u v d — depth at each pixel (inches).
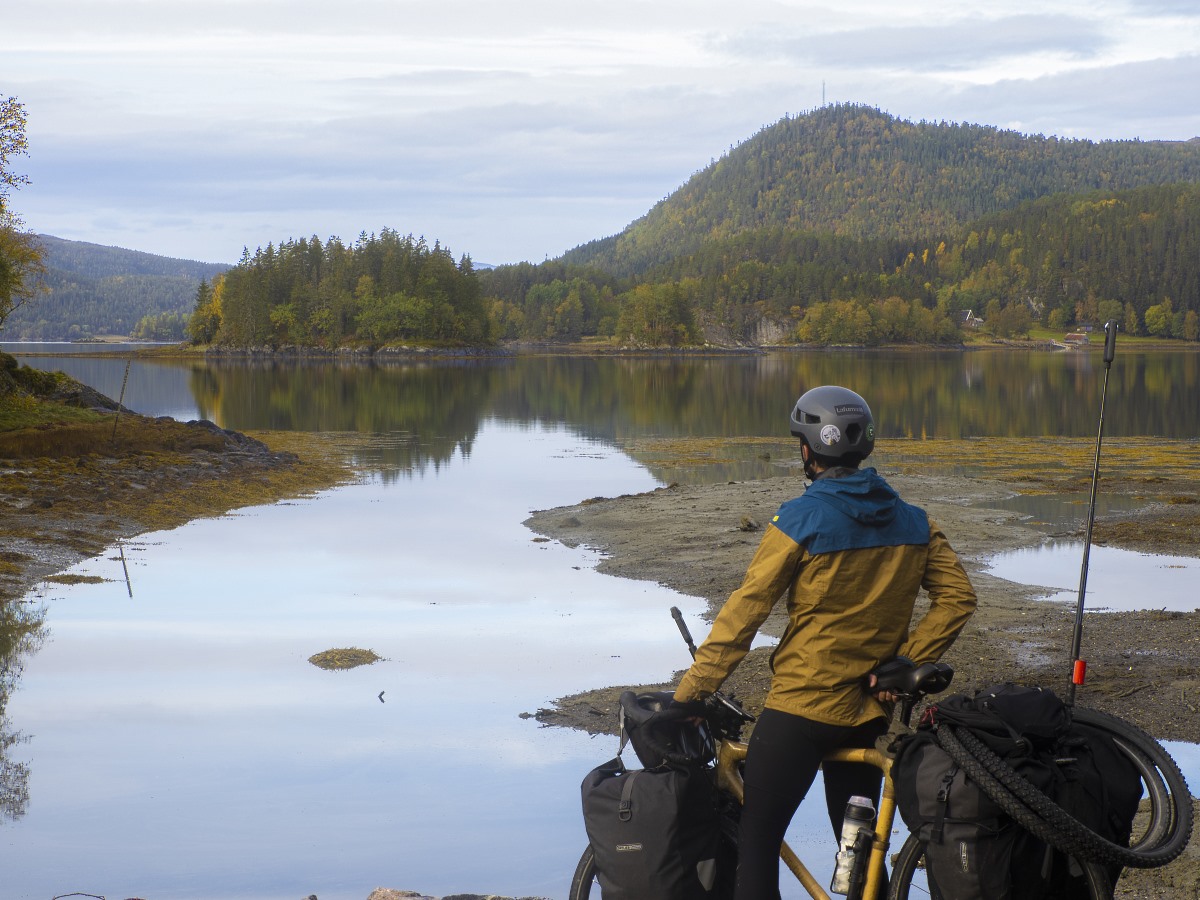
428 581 524.4
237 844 224.2
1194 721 303.3
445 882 203.3
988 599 477.7
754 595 122.4
